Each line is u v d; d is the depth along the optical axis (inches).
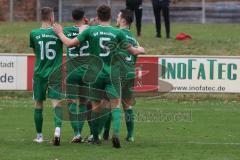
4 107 2311.8
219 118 2105.1
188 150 1519.4
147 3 4436.5
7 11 4505.4
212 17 4485.7
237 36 3449.8
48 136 1712.6
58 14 4419.3
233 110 2304.4
